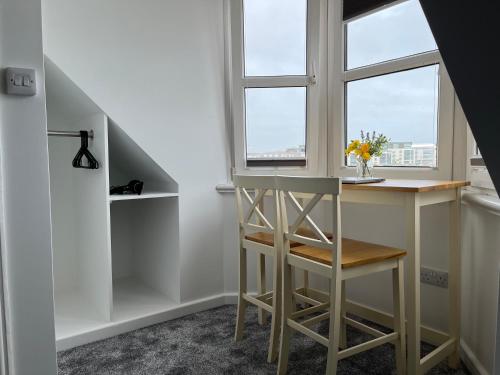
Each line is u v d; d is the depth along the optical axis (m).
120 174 2.95
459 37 0.81
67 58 1.99
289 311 1.75
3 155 1.03
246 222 2.02
